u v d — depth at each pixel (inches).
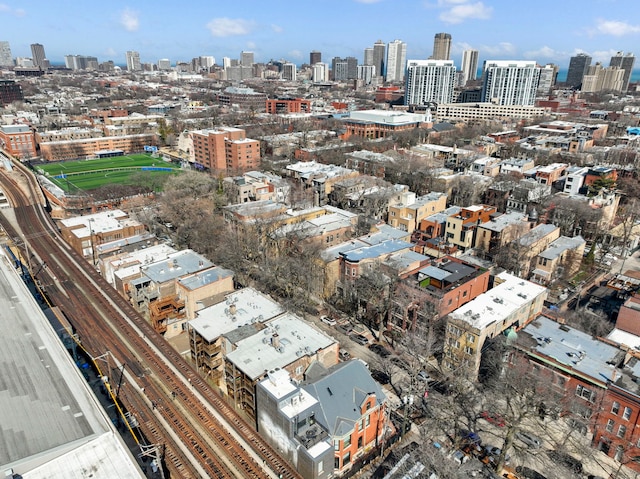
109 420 2800.2
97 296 5113.2
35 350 3535.9
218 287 4672.7
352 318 4849.9
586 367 3326.8
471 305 4092.0
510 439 2938.0
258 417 3201.3
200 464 3002.0
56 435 2716.5
